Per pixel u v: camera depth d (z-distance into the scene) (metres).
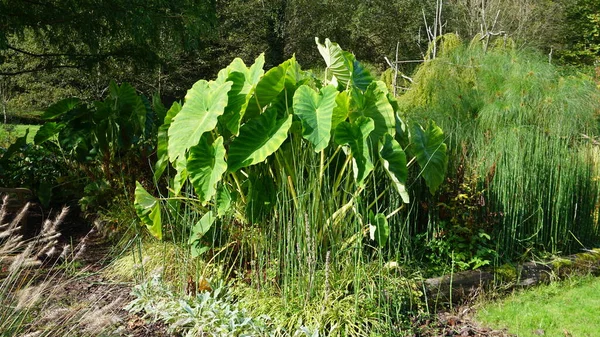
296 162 4.59
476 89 6.79
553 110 6.24
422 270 4.85
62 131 7.23
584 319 4.49
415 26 21.58
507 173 5.48
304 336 3.85
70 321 3.51
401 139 5.02
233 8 22.72
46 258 5.54
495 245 5.39
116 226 6.23
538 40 20.23
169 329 4.03
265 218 4.66
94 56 10.62
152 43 10.73
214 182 4.27
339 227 4.55
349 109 4.57
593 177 6.41
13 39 13.79
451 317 4.44
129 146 6.80
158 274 4.65
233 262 4.69
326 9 23.23
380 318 4.10
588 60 22.28
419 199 5.29
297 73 4.99
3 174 7.82
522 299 4.88
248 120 4.57
